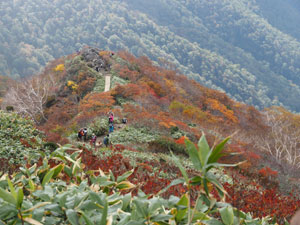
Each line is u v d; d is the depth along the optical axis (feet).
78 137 83.15
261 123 184.85
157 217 4.38
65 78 193.47
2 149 32.48
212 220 4.40
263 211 16.57
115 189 6.43
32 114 145.18
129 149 61.87
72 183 6.48
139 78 188.55
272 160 89.66
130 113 105.91
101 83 173.58
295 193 51.06
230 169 42.96
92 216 4.46
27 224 4.15
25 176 6.49
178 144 69.56
